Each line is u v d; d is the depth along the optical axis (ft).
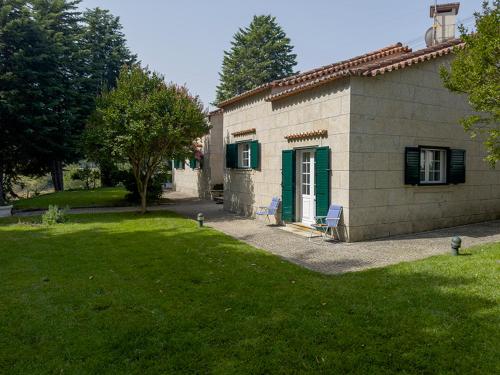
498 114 24.04
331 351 11.78
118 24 108.99
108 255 24.00
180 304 15.67
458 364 10.95
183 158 45.57
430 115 32.50
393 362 11.14
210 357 11.56
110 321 14.06
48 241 28.48
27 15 59.47
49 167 77.66
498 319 13.51
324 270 21.02
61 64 68.74
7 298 16.44
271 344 12.26
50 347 12.24
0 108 53.47
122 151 39.73
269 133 38.65
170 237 29.91
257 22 152.56
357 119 28.22
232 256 23.71
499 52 22.59
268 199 39.29
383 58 41.01
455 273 18.69
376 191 29.53
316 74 37.01
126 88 41.19
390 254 24.45
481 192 37.22
